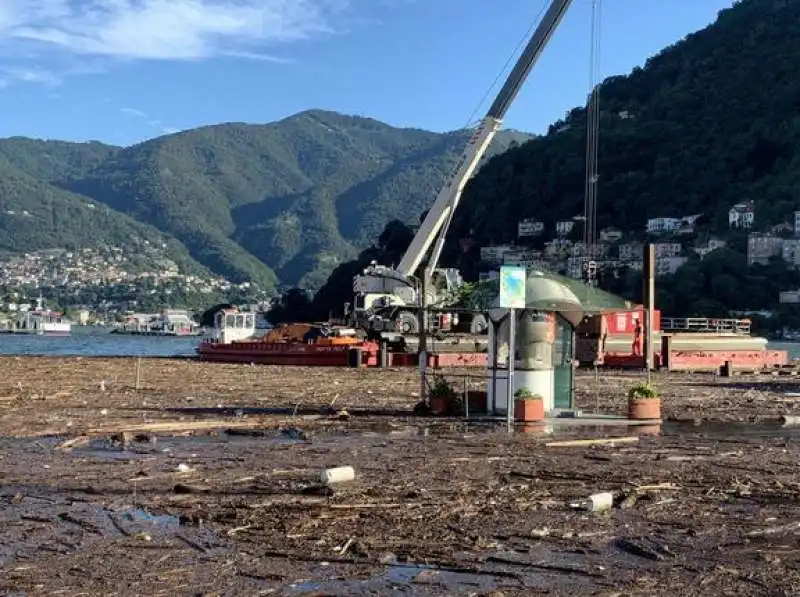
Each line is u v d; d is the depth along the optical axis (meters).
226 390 33.03
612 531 10.32
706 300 198.50
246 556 9.14
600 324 55.12
